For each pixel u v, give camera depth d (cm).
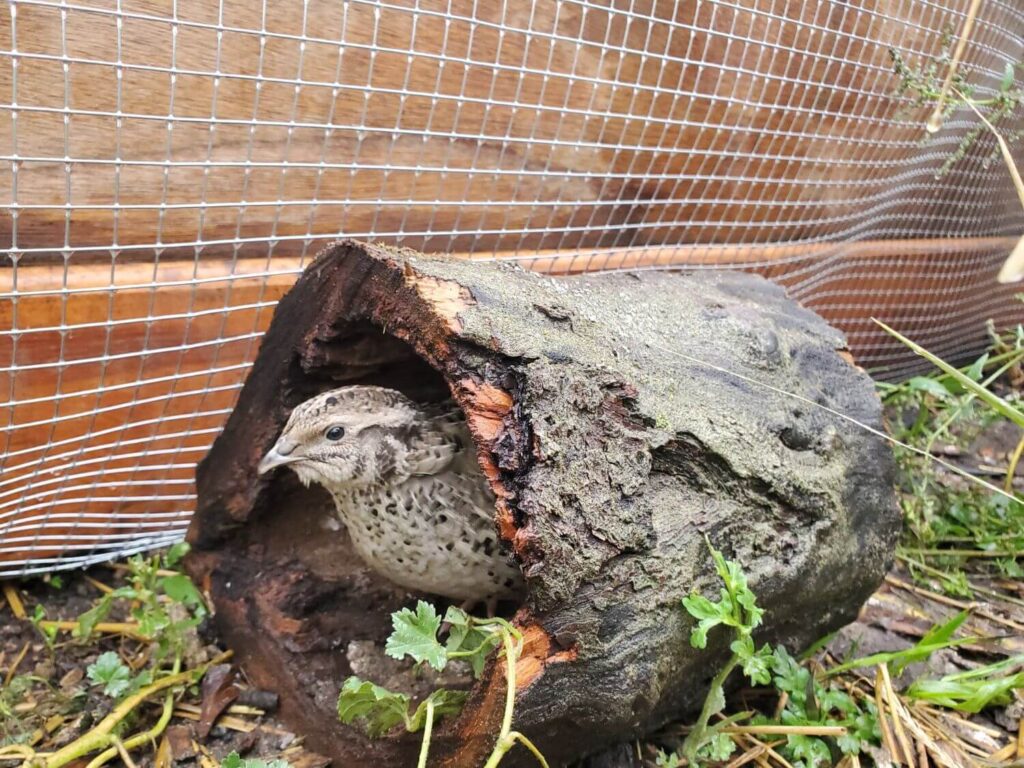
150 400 27
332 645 24
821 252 40
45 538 28
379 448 22
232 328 29
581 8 31
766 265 38
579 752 19
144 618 24
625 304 22
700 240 37
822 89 34
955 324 49
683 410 20
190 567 27
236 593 26
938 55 34
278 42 27
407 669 23
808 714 23
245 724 24
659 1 31
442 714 18
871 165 38
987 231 48
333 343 23
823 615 24
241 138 27
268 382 24
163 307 27
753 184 36
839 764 22
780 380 23
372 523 23
